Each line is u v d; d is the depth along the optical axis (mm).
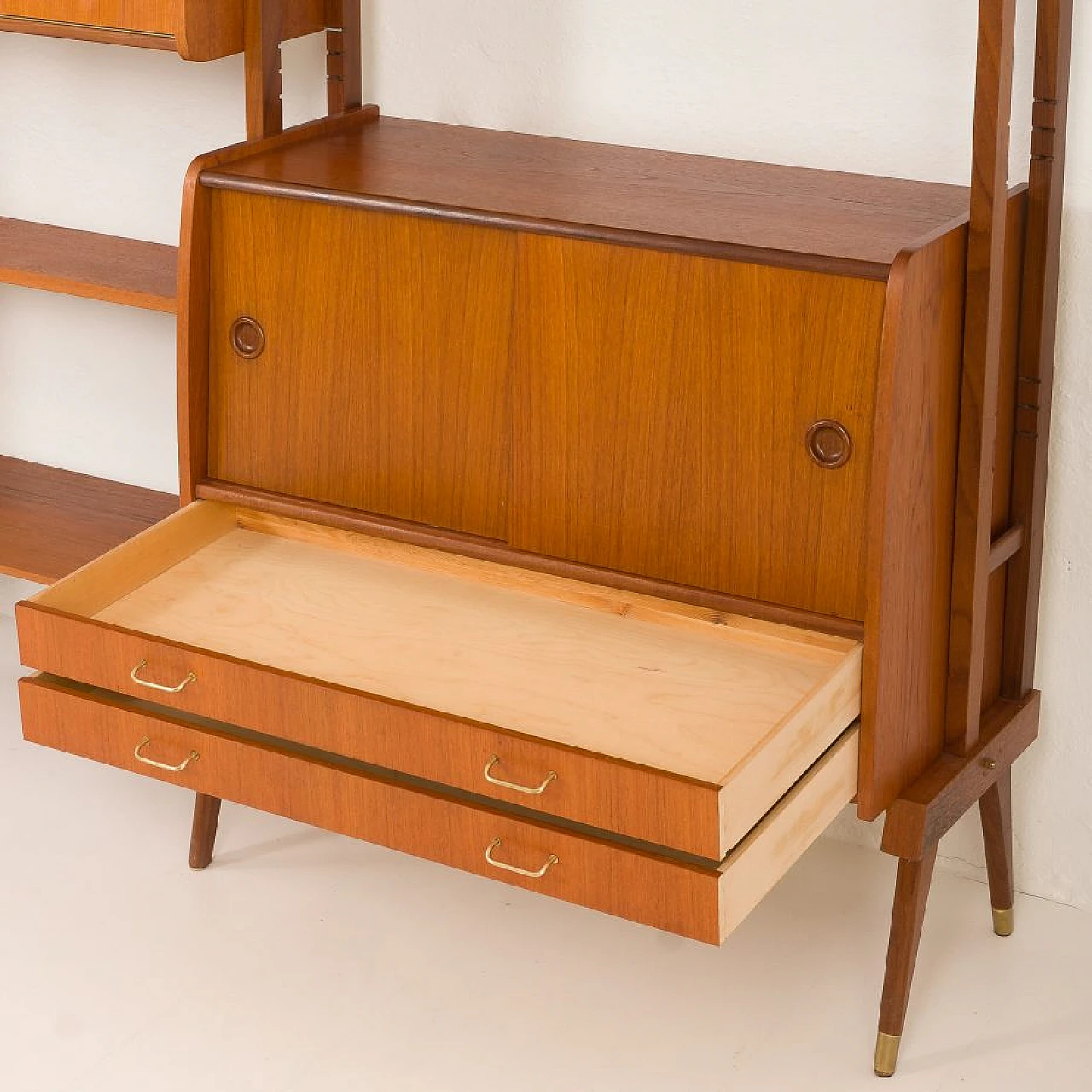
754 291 2109
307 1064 2420
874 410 2084
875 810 2229
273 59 2545
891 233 2146
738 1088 2383
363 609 2410
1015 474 2439
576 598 2416
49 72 3029
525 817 2045
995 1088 2393
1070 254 2410
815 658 2256
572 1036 2480
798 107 2500
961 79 2381
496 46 2674
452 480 2416
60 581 2344
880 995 2574
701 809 1884
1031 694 2592
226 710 2186
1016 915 2766
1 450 3416
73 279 2781
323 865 2857
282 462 2531
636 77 2592
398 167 2445
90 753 2322
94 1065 2416
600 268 2195
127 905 2752
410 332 2365
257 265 2438
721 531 2244
